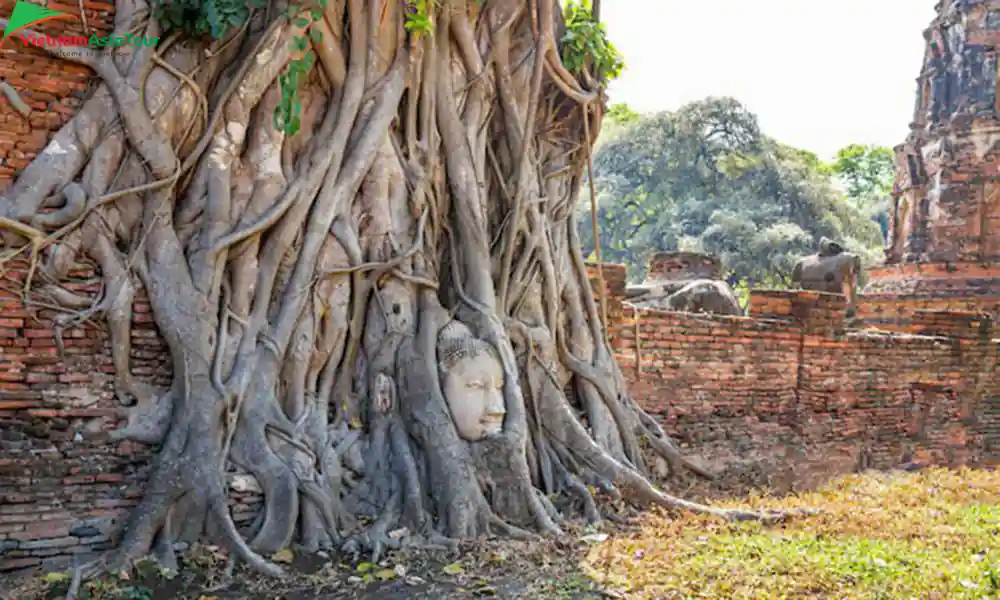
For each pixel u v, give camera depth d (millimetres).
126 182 7785
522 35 10328
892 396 15109
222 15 7793
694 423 12547
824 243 20812
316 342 8539
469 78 9859
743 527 8859
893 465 14602
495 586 6992
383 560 7531
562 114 11195
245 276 8164
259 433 7852
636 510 9422
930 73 27156
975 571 7289
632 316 11945
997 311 24625
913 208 27203
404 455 8453
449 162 9609
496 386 8938
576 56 10898
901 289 26328
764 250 36031
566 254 10953
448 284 9711
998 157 25500
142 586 6711
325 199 8562
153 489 7293
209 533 7320
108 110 7707
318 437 8289
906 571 7340
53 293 7477
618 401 10938
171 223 7906
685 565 7414
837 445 13922
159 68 7887
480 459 8695
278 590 6812
